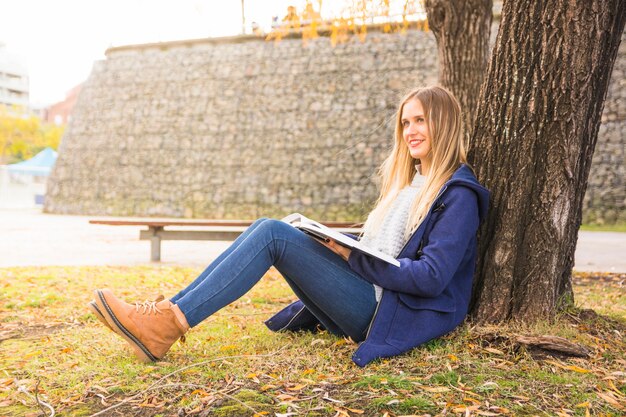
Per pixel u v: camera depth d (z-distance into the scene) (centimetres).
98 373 208
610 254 764
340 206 1463
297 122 1536
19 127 3953
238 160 1577
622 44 1303
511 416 163
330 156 1492
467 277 231
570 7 230
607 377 193
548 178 239
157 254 671
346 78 1514
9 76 7050
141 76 1738
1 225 1260
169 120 1673
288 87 1562
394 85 1469
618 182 1272
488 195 222
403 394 178
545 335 221
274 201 1526
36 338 276
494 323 242
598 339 232
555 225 241
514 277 244
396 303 212
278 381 194
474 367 203
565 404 172
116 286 451
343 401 174
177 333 211
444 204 217
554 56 233
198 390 186
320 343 239
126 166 1705
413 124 234
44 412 173
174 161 1648
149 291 434
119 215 1686
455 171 226
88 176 1756
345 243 203
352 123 1488
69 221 1436
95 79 1808
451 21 512
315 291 217
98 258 689
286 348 236
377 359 209
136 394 184
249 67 1614
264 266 212
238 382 193
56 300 378
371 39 1512
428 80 1439
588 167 255
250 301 386
